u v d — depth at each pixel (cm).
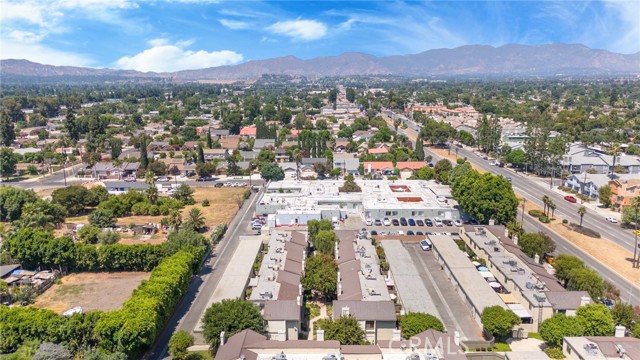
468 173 14150
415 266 10288
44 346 6819
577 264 9419
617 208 14775
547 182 18275
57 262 10438
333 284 8944
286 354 6309
